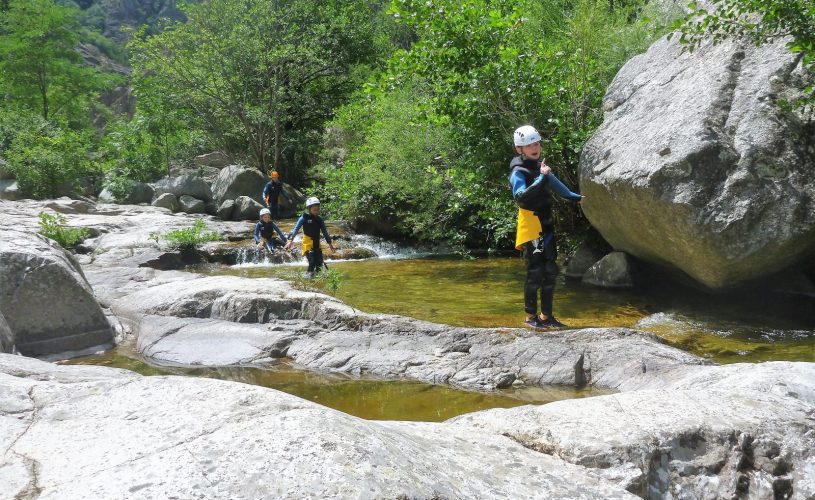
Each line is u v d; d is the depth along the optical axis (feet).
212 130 91.86
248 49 81.46
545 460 7.02
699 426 7.93
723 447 7.73
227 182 72.33
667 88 26.07
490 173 33.55
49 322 20.93
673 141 22.91
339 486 5.11
